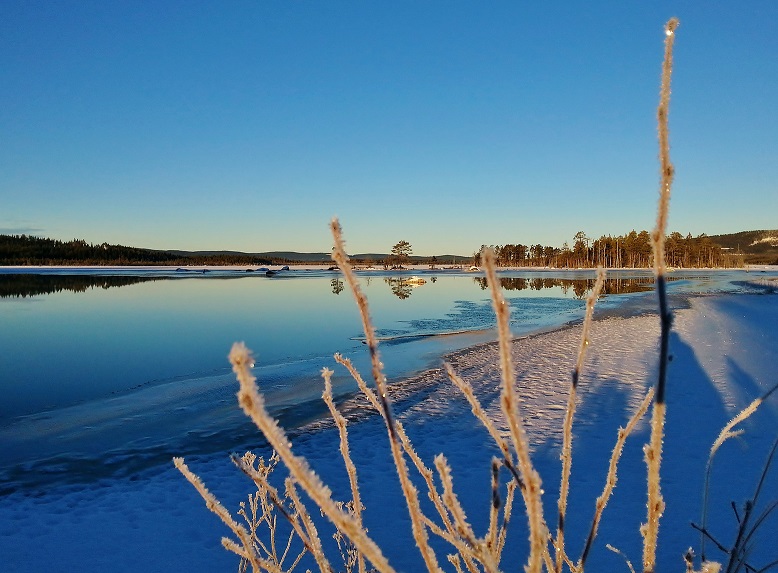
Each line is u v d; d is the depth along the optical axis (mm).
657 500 871
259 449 8742
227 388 13156
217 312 32344
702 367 12656
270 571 1175
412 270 116562
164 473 7816
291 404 11367
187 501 6812
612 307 30266
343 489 6828
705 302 31469
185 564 5398
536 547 689
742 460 6945
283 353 17953
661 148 747
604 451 7605
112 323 27422
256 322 27188
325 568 1120
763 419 8555
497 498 1127
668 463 7004
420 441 8586
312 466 7684
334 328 24328
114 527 6195
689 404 9688
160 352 18812
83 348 19781
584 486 6508
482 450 8016
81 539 5938
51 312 32844
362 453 8164
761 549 4891
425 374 13805
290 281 68938
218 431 9797
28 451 8938
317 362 16078
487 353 16453
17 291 50250
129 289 53406
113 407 11703
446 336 20656
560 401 10383
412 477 7094
